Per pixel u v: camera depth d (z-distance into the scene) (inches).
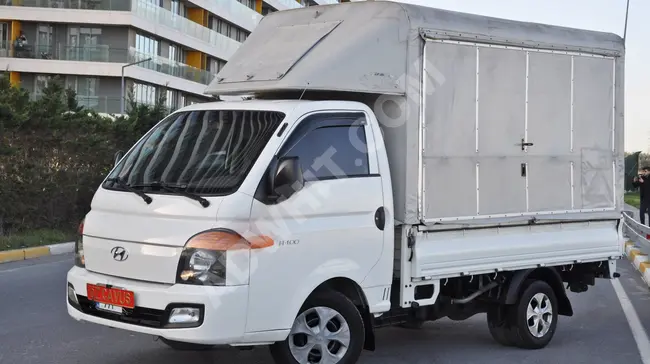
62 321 360.2
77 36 1892.2
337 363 253.8
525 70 311.0
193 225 230.4
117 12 1851.6
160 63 2014.0
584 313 428.1
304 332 248.4
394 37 275.9
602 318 413.1
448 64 287.0
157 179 250.7
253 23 2554.1
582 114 330.0
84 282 246.1
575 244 328.2
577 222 330.6
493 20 303.9
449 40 286.7
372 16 278.4
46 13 1846.7
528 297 321.7
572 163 326.6
